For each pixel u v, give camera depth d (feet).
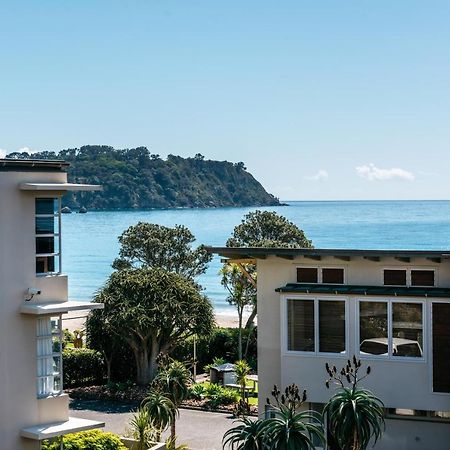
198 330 150.00
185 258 233.35
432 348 92.84
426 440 93.66
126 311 143.13
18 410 89.04
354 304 95.25
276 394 83.41
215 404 133.69
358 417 80.64
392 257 93.20
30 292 89.10
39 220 91.45
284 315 97.66
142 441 102.83
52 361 92.68
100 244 635.25
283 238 221.87
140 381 147.54
